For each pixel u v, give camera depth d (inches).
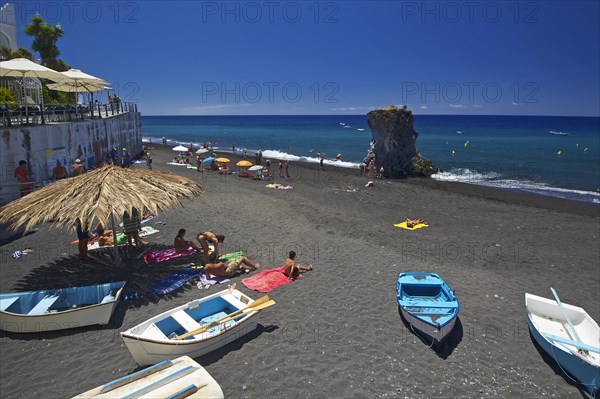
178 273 485.1
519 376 320.5
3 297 378.0
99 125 1027.3
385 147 1425.9
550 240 697.6
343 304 427.8
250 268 510.9
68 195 423.2
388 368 324.5
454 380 313.0
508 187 1245.1
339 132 4325.8
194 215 762.2
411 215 852.6
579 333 364.5
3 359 323.9
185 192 487.8
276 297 440.1
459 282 497.0
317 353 341.7
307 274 503.2
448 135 3838.6
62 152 773.3
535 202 1026.7
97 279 464.1
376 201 987.3
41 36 1380.4
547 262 587.2
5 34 1409.9
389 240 661.3
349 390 298.2
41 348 339.3
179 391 241.8
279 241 629.9
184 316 357.4
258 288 454.6
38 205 420.2
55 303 391.9
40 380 301.6
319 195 1034.7
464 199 1042.1
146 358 313.0
